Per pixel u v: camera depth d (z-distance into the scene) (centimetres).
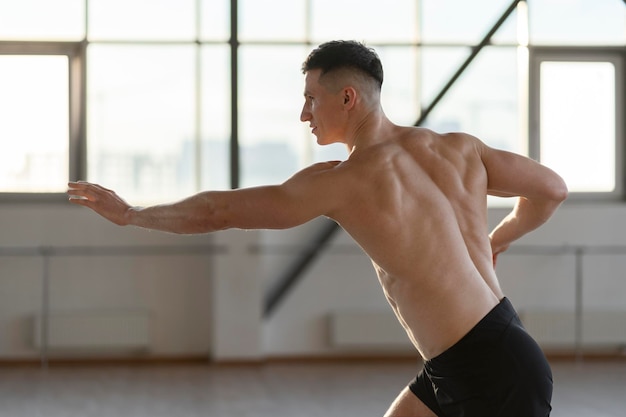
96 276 838
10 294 828
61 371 787
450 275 215
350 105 230
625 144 890
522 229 253
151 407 610
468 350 211
